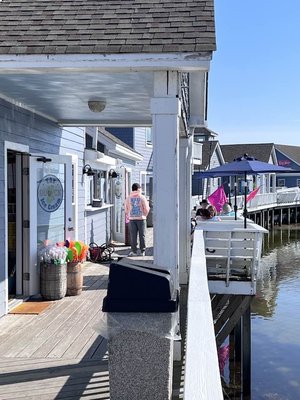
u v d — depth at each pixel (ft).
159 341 10.11
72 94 19.19
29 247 22.35
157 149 14.37
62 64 13.75
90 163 37.68
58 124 27.81
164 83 14.23
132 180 64.34
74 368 14.40
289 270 61.87
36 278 22.74
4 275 19.88
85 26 14.60
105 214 43.98
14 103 20.75
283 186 160.35
